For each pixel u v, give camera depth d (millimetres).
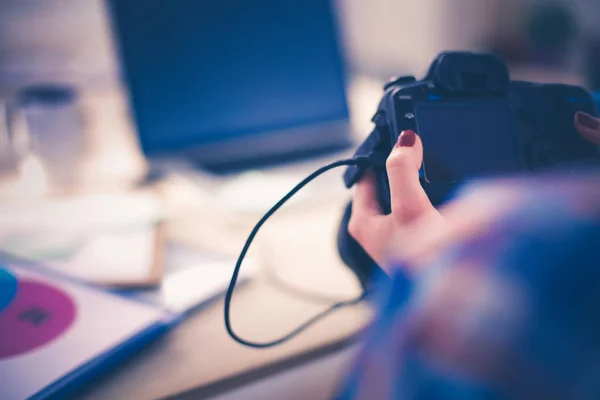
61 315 496
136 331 479
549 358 238
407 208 409
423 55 2082
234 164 996
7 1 1264
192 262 640
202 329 520
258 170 968
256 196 852
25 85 1270
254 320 535
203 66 965
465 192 473
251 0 978
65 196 857
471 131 503
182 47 948
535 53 2105
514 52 2139
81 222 715
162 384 443
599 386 229
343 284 607
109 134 1190
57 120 880
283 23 1005
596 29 2018
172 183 944
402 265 330
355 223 492
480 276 260
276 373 481
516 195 283
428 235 324
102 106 1321
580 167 516
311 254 682
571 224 250
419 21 2031
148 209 752
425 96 498
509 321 247
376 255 467
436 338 267
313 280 616
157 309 519
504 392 247
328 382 524
